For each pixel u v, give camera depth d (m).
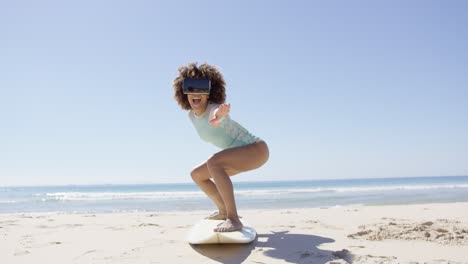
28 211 10.90
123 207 12.12
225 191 3.46
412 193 20.11
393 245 3.40
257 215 6.25
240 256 3.04
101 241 3.80
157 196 22.39
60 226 5.07
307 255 3.05
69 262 2.97
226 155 3.52
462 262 2.80
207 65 3.68
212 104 3.56
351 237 3.79
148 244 3.54
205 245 3.41
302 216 5.98
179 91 3.75
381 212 6.73
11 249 3.48
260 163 3.73
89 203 15.21
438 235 3.75
